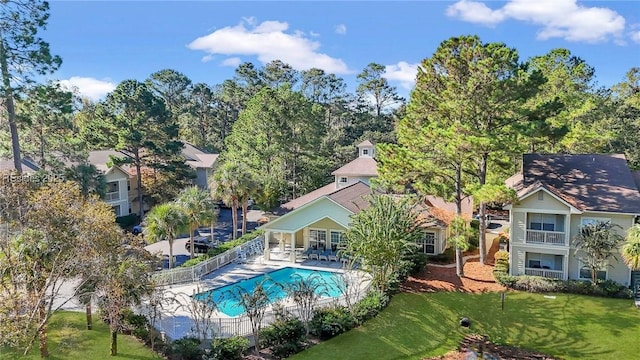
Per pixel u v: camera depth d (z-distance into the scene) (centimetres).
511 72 2767
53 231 1716
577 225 2773
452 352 2114
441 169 2902
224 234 4522
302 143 5447
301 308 2288
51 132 4084
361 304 2444
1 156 3988
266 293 2259
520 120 2869
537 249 2823
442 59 2922
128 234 2125
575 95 4791
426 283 2822
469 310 2480
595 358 2011
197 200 3356
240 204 4122
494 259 3234
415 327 2320
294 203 4184
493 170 3172
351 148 6862
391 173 2977
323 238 3572
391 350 2122
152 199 5331
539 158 3186
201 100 10138
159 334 2105
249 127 5350
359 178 4875
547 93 4691
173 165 5003
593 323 2289
